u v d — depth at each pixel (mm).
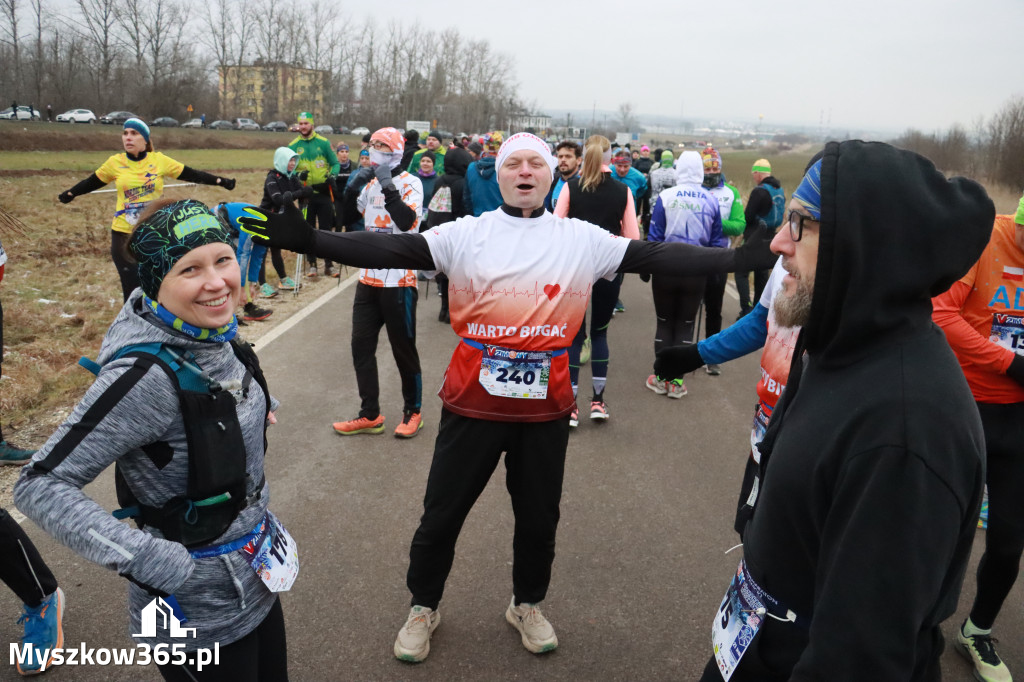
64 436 1542
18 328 6664
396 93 95625
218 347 1736
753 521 1544
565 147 5891
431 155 8727
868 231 1245
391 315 4520
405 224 4461
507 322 2469
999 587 2789
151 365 1606
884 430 1199
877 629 1149
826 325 1318
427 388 5836
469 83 103500
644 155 14094
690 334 5551
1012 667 2928
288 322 7586
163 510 1699
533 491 2660
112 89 69875
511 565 3451
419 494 4090
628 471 4535
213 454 1678
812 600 1396
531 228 2479
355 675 2695
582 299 2525
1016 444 2668
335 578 3287
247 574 1810
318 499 3996
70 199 6320
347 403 5422
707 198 5535
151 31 69875
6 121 43156
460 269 2473
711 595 3271
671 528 3854
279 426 4965
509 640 2922
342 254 2217
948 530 1160
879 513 1166
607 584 3326
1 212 4113
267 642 1993
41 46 66125
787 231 1385
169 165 6582
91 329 6637
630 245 2525
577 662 2812
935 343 1290
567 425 2674
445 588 3250
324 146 9484
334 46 88000
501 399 2521
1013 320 2785
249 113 89375
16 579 2549
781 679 1463
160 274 1610
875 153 1270
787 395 1538
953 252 1247
